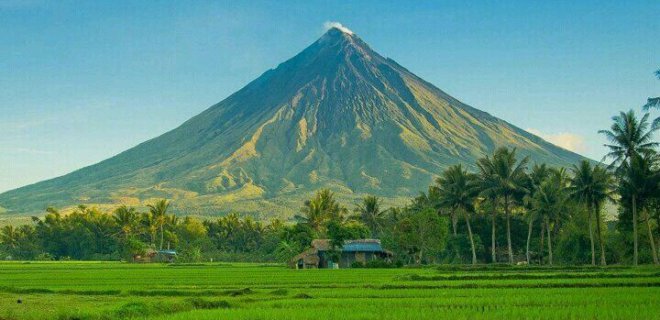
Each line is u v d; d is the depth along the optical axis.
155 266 130.12
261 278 75.94
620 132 98.56
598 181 104.62
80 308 41.03
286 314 37.12
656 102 65.75
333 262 126.62
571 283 55.00
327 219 160.12
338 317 35.62
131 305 40.88
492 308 38.25
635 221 95.44
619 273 67.69
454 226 136.50
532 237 138.62
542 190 116.56
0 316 38.16
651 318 32.88
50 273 93.44
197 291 55.53
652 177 94.75
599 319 32.94
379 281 67.50
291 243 142.00
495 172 124.88
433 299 43.97
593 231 119.00
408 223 132.62
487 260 140.75
